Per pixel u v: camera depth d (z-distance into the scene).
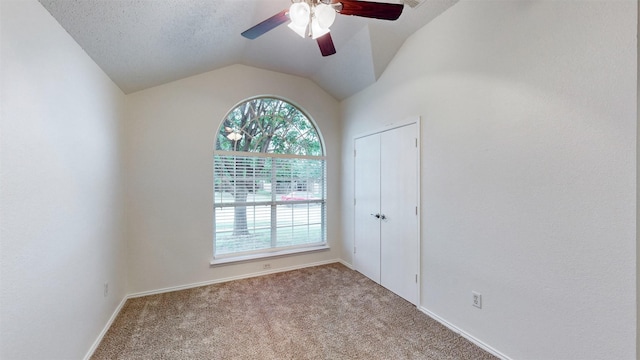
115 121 2.42
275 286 3.02
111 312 2.27
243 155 3.36
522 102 1.64
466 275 2.02
